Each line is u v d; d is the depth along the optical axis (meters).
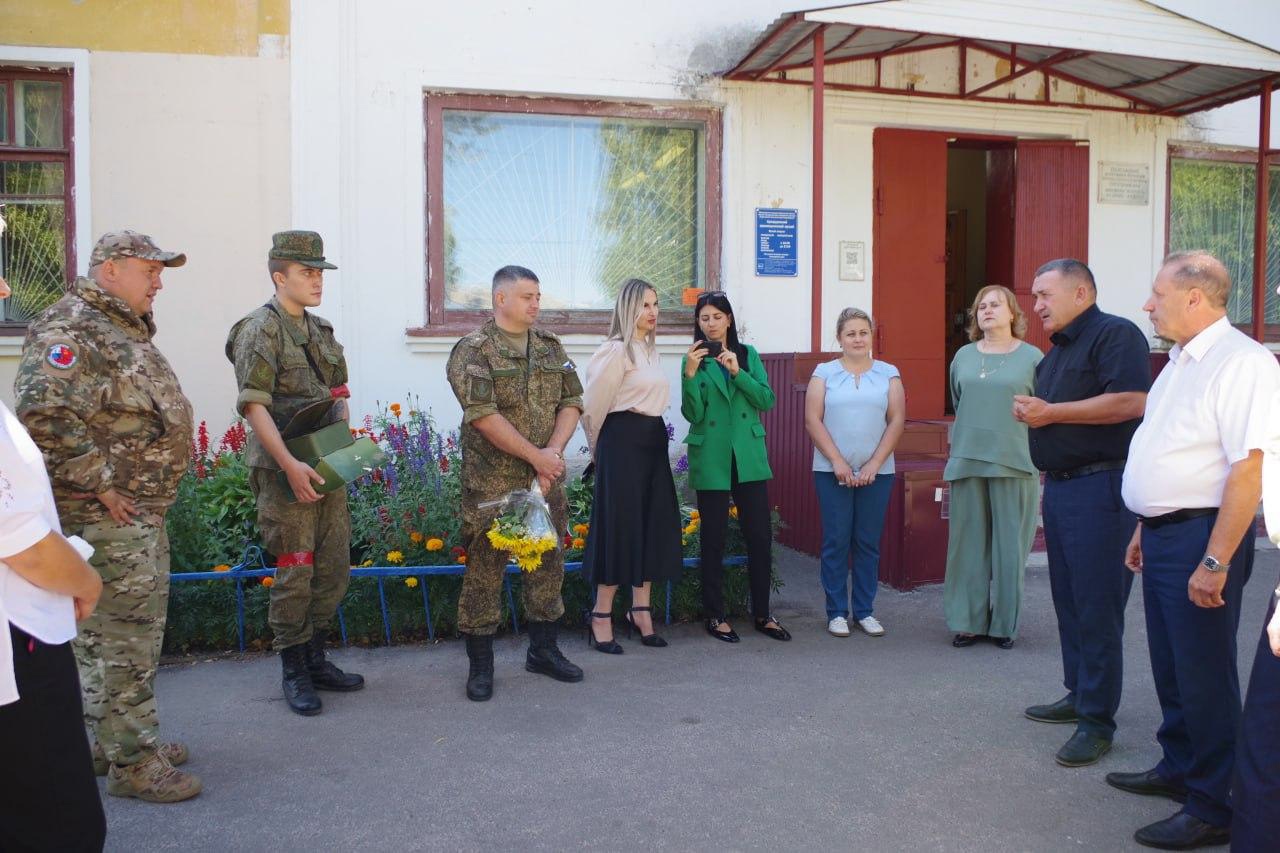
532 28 7.17
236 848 3.14
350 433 4.26
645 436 4.99
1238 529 3.02
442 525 5.38
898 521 6.39
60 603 2.32
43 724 2.25
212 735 4.04
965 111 8.18
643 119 7.51
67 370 3.18
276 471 4.09
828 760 3.81
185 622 5.04
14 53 6.48
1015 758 3.85
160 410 3.42
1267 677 2.69
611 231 7.56
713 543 5.35
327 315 6.90
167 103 6.70
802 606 6.02
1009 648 5.21
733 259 7.62
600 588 5.14
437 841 3.19
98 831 2.38
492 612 4.49
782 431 7.24
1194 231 8.95
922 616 5.82
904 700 4.45
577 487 6.10
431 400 7.11
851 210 8.00
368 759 3.80
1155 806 3.47
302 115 6.82
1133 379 3.73
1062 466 3.88
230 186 6.80
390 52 6.94
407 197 7.02
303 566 4.20
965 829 3.29
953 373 5.40
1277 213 9.13
